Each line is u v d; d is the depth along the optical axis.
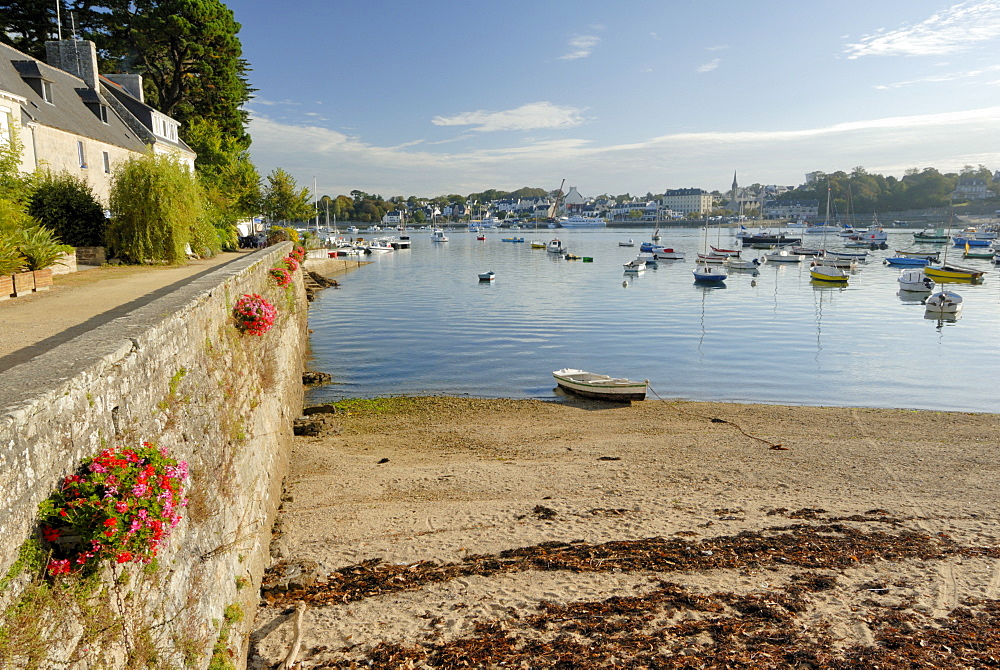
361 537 11.76
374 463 16.28
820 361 31.31
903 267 83.12
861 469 15.80
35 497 3.77
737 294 57.69
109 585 4.51
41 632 3.64
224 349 9.16
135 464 4.57
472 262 95.94
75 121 27.80
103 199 29.00
